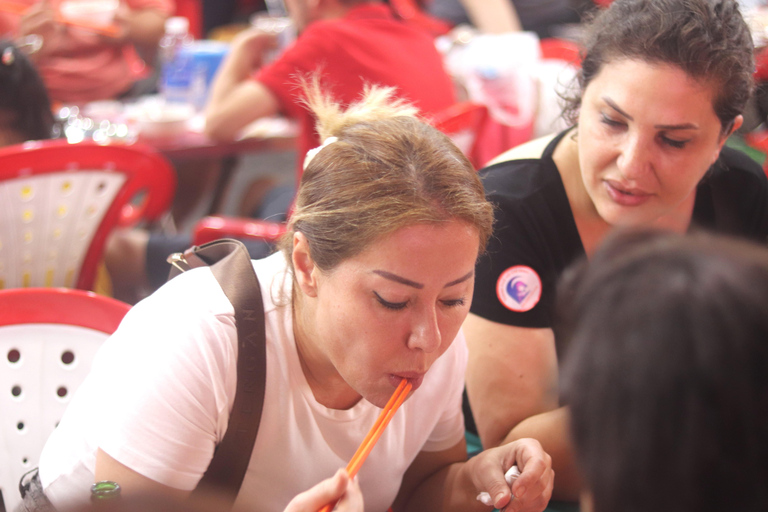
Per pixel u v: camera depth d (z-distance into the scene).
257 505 1.14
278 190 3.25
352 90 2.54
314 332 1.02
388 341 0.94
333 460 1.12
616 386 0.58
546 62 3.25
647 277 0.59
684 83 1.19
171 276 1.18
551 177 1.43
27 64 2.19
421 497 1.30
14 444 1.31
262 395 1.06
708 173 1.49
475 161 2.90
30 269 2.13
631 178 1.27
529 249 1.39
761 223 1.62
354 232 0.89
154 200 2.41
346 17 2.63
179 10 4.64
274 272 1.09
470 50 3.00
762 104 2.46
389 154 0.92
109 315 1.34
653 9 1.21
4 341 1.30
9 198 2.00
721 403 0.55
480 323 1.39
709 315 0.55
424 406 1.19
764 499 0.56
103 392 1.04
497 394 1.38
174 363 1.02
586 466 0.61
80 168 2.07
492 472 1.18
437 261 0.89
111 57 3.63
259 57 3.02
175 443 1.02
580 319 0.63
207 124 2.83
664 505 0.57
